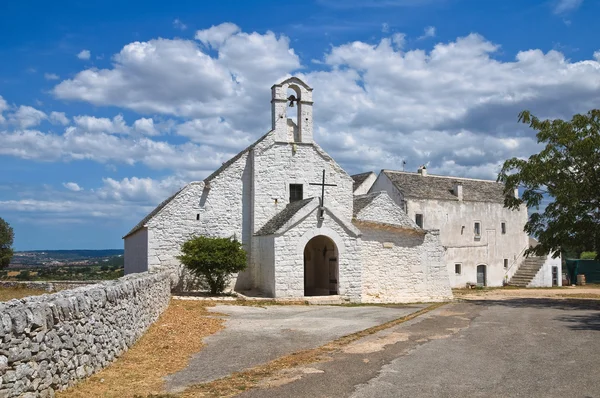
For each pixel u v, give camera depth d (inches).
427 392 318.0
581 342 486.6
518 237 1843.0
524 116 1029.8
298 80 1112.8
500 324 617.0
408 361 405.1
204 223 1036.5
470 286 1644.9
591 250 1026.7
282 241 932.0
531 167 1003.3
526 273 1798.7
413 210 1583.4
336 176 1120.8
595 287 1685.5
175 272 1008.2
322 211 955.3
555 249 1033.5
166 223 1011.9
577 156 974.4
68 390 317.7
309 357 427.5
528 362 398.9
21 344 267.0
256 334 557.9
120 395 324.2
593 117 978.1
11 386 256.5
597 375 354.9
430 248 1122.0
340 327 606.2
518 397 305.3
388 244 1084.5
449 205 1663.4
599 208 986.7
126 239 1339.8
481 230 1736.0
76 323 337.1
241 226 1063.6
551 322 637.3
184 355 448.5
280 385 339.6
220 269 954.1
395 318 685.9
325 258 1077.8
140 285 523.5
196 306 804.6
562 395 308.3
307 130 1110.4
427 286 1107.9
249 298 920.9
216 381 358.0
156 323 607.5
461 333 544.4
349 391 322.0
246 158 1080.2
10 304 282.8
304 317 703.1
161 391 335.6
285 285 928.9
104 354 390.6
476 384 335.3
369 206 1093.8
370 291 1055.0
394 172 1678.2
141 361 421.7
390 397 308.5
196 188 1037.2
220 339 527.8
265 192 1066.7
